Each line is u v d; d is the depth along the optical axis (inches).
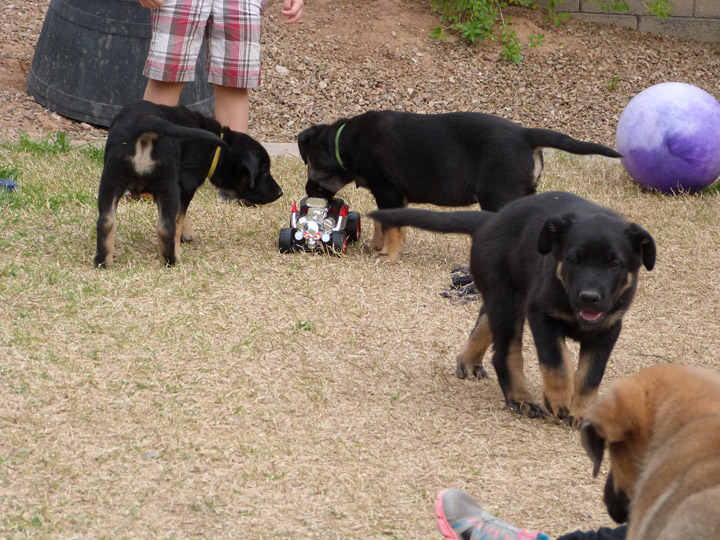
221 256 159.6
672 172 185.9
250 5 174.9
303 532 124.0
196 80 196.4
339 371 141.9
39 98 197.8
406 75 220.1
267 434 134.1
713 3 239.1
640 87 222.7
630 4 240.4
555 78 223.3
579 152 159.0
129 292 149.3
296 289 153.7
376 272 159.2
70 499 126.8
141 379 137.9
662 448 81.2
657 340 150.4
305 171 185.9
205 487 129.0
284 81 215.0
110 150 152.6
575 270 134.4
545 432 137.3
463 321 151.7
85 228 161.8
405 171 163.8
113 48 193.6
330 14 229.9
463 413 138.8
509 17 235.3
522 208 140.6
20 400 134.4
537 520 128.6
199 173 159.5
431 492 130.2
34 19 217.9
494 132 160.7
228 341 143.9
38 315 144.2
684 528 71.7
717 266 165.2
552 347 137.3
